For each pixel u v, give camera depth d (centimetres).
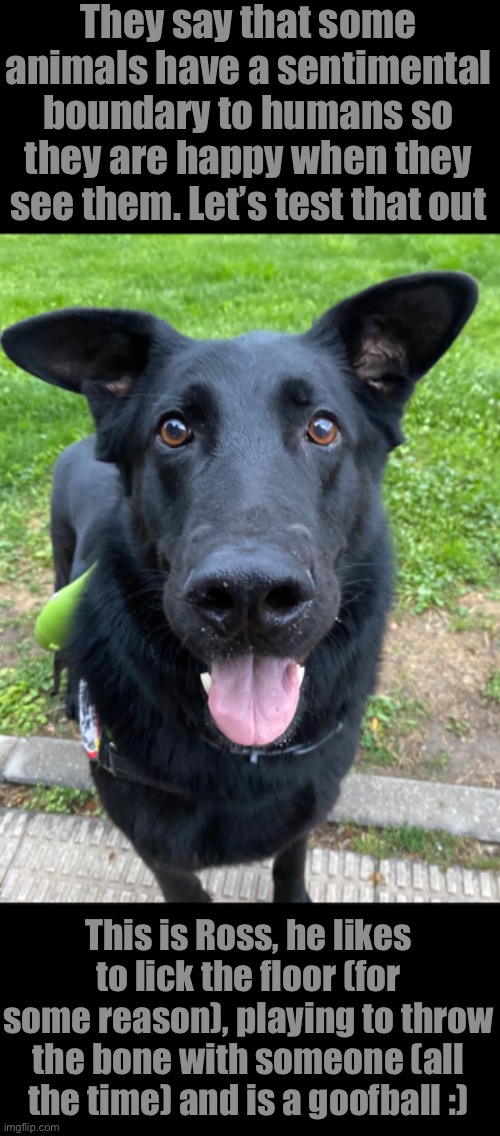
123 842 41
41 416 80
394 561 33
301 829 32
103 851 41
